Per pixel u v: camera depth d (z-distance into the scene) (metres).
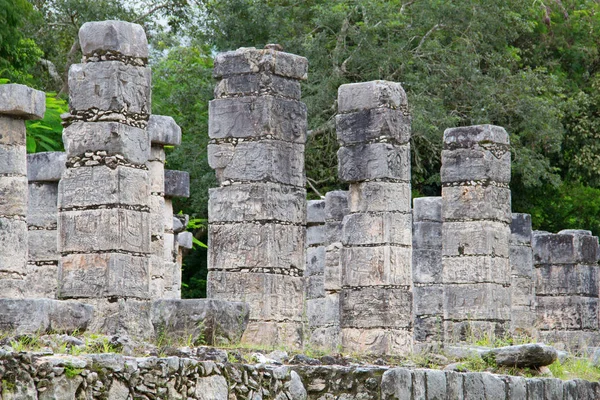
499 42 54.56
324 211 36.28
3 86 26.17
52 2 55.00
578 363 26.92
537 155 53.94
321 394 19.44
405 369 19.66
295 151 26.52
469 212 31.86
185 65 55.34
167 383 16.28
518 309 38.94
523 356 23.75
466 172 31.92
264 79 26.11
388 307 27.16
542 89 54.09
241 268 25.70
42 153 30.86
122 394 15.66
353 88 27.84
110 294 23.00
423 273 37.03
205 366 16.94
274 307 25.58
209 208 26.23
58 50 55.34
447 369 22.94
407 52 51.41
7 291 25.88
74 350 16.31
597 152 58.44
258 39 54.09
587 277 41.75
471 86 52.34
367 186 27.50
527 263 39.34
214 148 26.41
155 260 31.33
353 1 52.91
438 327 32.59
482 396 21.30
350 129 27.80
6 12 42.41
